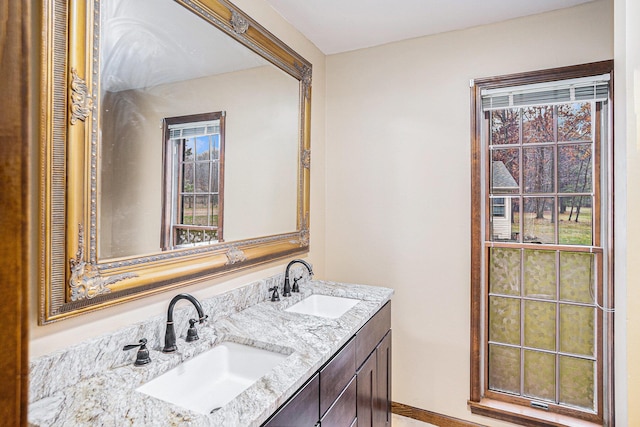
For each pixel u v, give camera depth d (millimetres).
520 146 2131
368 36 2340
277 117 2020
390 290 2129
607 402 1891
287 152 2119
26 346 419
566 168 2027
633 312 1454
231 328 1464
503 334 2180
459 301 2230
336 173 2615
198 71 1488
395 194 2422
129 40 1188
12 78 412
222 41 1607
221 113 1609
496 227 2195
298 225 2236
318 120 2547
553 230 2061
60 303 975
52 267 958
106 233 1113
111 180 1130
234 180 1694
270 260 1941
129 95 1189
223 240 1634
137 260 1213
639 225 1448
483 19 2113
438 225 2291
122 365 1123
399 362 2395
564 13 1981
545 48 2023
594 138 1955
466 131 2211
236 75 1688
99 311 1102
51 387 951
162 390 1125
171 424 832
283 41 2100
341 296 2074
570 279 2021
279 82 2037
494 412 2104
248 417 867
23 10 423
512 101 2107
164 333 1292
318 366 1182
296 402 1073
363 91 2525
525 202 2125
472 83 2186
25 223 419
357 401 1589
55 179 964
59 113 973
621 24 1632
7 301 405
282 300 1887
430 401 2303
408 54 2385
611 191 1859
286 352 1279
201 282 1509
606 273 1915
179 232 1405
